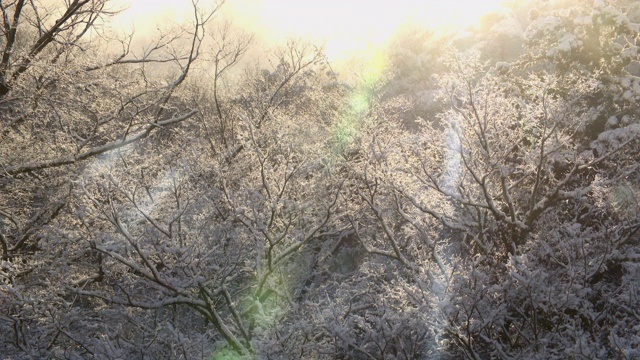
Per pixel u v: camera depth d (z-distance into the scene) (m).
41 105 12.46
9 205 12.25
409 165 11.63
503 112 11.46
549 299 8.65
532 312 9.11
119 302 9.63
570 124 11.16
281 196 11.02
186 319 11.41
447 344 9.58
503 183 10.94
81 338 9.58
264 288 11.65
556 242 10.47
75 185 11.31
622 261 10.64
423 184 11.81
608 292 10.23
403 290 9.95
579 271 9.49
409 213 12.14
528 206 12.07
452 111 11.87
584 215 11.34
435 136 12.12
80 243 9.93
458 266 9.74
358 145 12.05
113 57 14.91
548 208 11.02
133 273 10.28
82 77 13.30
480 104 11.43
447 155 11.92
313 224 12.08
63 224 10.73
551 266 10.52
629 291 9.19
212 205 11.10
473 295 8.70
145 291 11.05
